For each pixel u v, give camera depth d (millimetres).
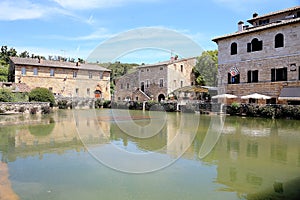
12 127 11016
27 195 3561
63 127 10977
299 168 4879
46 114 18625
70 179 4156
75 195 3539
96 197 3471
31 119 14539
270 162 5312
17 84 28859
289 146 6973
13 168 4777
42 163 5105
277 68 18812
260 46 19922
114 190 3709
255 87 20109
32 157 5609
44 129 10312
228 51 22125
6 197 3494
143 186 3828
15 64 31812
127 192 3635
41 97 22047
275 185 4000
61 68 34594
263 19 22688
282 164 5148
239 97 21141
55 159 5410
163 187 3820
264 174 4516
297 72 17609
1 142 7430
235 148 6672
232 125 11953
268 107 15930
